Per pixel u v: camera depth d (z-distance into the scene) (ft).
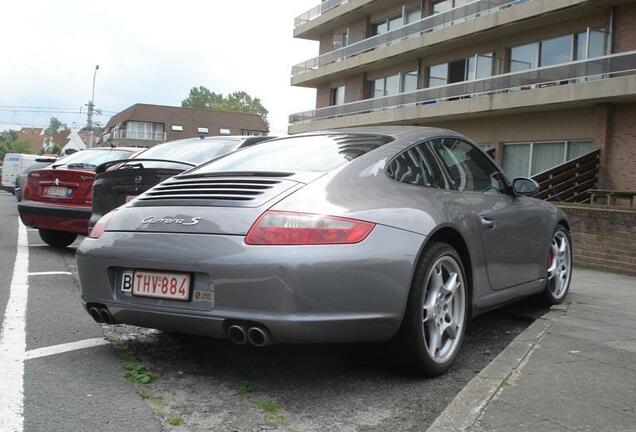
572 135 59.11
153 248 10.71
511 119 66.49
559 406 9.57
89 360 12.05
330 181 10.99
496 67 70.64
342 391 10.75
